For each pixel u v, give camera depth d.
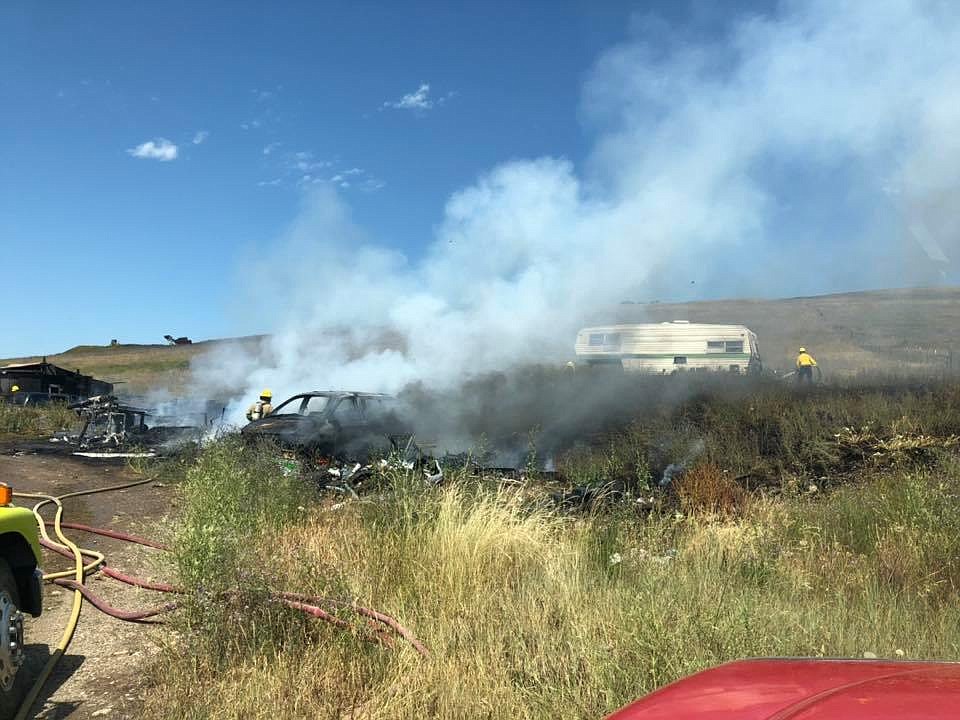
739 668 2.11
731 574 5.36
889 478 8.77
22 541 4.23
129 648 4.80
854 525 6.83
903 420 12.21
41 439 18.41
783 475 10.17
